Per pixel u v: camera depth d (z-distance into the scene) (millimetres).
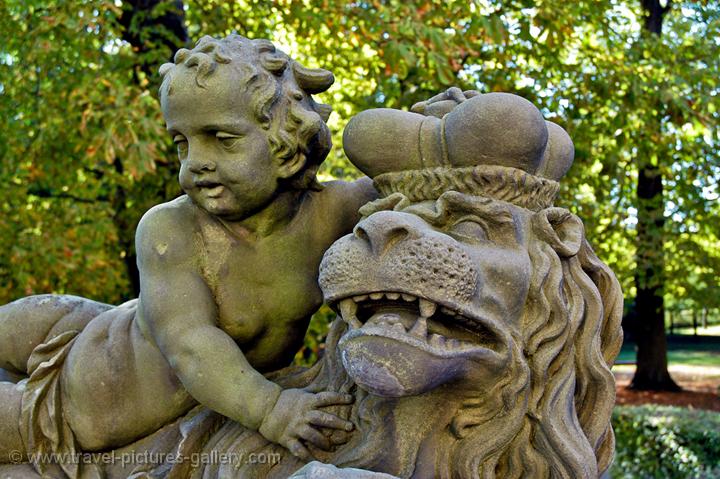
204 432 1330
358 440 1233
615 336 1324
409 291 1052
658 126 6035
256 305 1340
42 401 1428
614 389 1257
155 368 1369
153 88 5043
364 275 1071
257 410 1228
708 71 6066
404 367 1045
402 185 1227
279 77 1254
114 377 1386
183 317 1277
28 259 5531
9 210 5672
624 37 6141
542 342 1196
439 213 1160
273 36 5566
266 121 1218
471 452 1195
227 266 1322
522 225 1192
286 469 1243
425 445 1200
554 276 1201
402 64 4699
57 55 5086
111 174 5480
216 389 1244
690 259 6957
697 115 5871
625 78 5738
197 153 1219
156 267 1303
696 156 6426
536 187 1220
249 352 1388
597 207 6547
